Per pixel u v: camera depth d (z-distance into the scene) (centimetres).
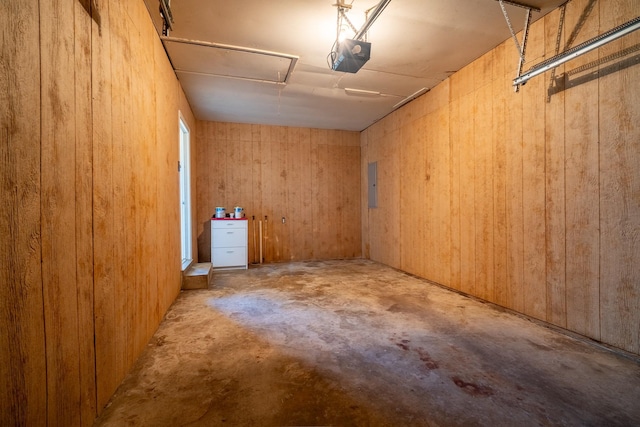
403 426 136
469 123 339
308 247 606
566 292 240
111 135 162
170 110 318
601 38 188
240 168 567
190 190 461
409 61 331
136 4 207
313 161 609
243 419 141
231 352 208
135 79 203
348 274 462
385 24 265
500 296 303
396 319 270
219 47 296
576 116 231
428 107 412
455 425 136
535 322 260
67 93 120
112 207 162
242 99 446
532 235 267
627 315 201
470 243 340
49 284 108
